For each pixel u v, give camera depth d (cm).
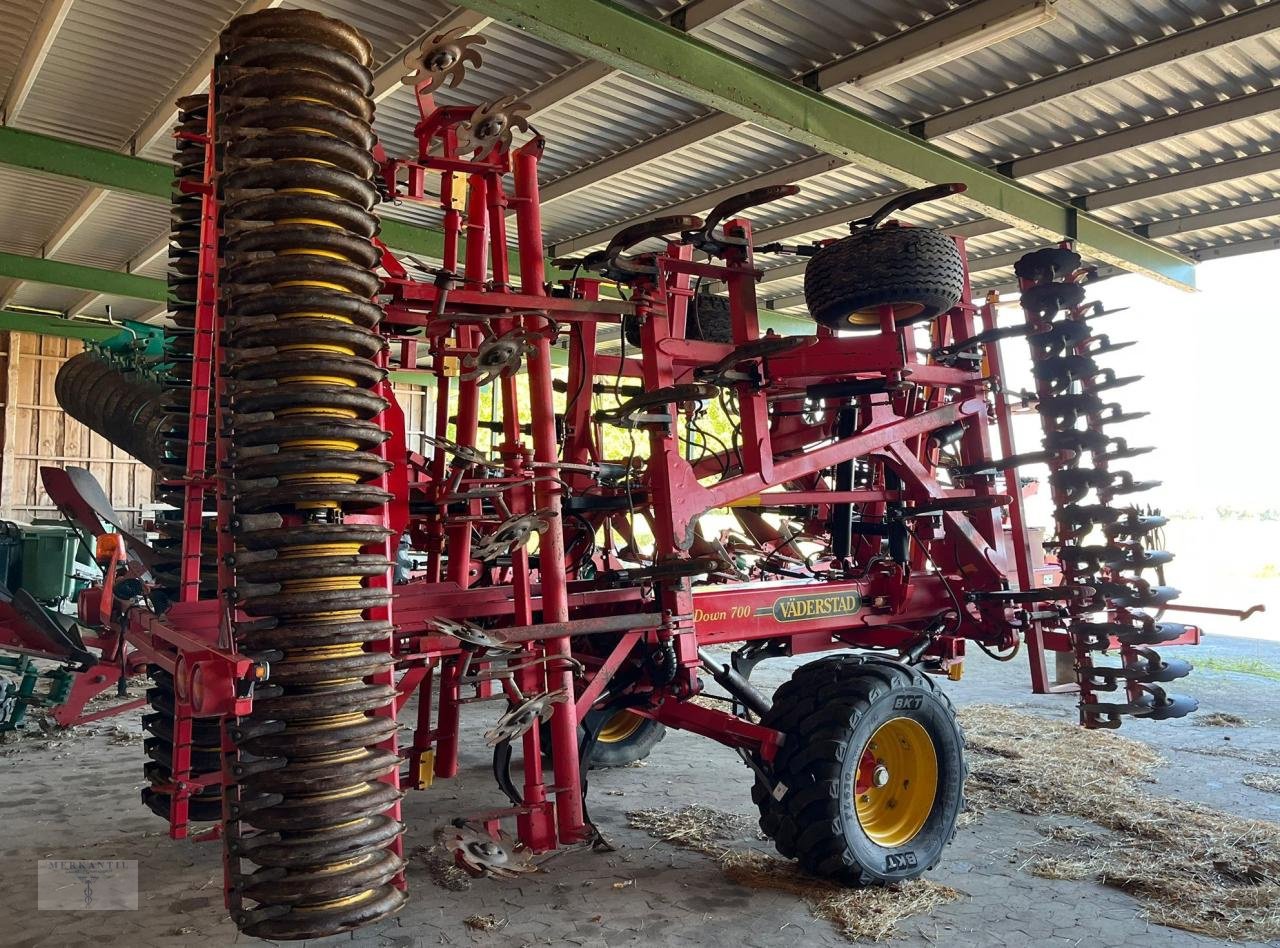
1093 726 471
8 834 382
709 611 370
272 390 218
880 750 356
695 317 414
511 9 500
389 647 256
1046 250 472
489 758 509
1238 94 694
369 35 634
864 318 399
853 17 610
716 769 489
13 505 1420
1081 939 293
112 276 1135
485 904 314
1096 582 462
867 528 470
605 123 770
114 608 460
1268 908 314
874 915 304
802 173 829
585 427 421
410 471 414
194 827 389
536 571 449
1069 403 473
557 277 1076
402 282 304
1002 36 580
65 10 595
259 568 213
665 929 296
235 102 226
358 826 216
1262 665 845
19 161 743
